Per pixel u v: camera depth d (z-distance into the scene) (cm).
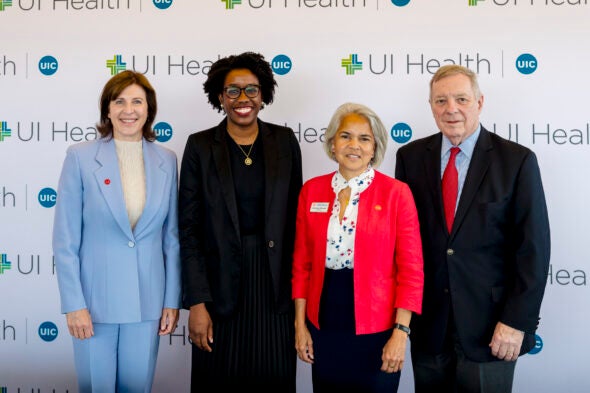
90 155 181
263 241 193
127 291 180
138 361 187
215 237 189
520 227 173
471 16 253
